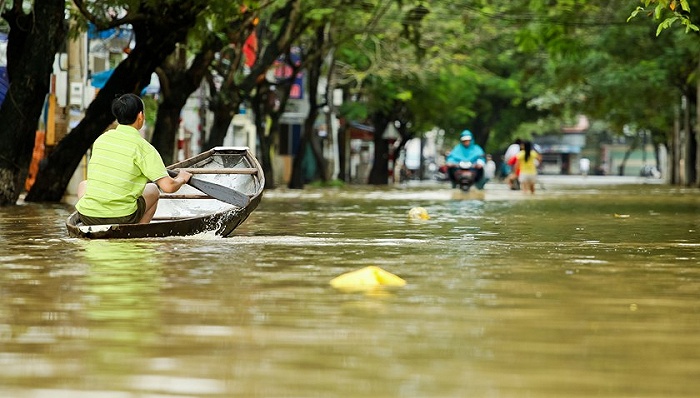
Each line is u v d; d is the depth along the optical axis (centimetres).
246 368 909
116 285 1462
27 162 4072
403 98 9131
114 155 2333
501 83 12631
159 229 2266
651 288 1455
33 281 1506
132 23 4250
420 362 934
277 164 11306
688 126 10988
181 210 2562
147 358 950
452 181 7306
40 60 4034
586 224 3141
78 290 1408
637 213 3978
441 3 7688
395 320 1159
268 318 1172
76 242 2183
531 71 10394
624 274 1639
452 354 968
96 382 855
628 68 9706
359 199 5497
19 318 1170
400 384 847
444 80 10400
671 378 870
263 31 7388
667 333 1082
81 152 4409
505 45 12281
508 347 1003
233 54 6378
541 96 12381
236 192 2367
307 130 8294
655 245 2259
